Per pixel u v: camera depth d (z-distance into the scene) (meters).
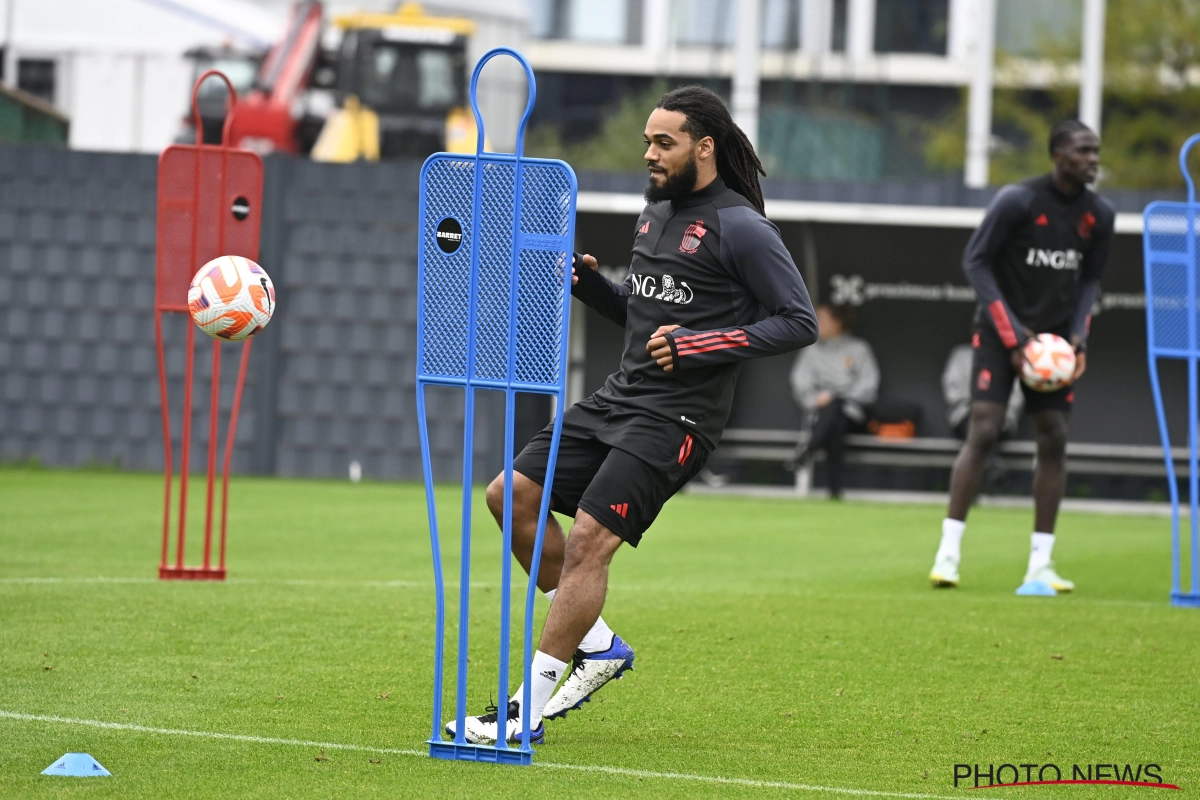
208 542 27.64
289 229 56.47
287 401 56.66
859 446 57.22
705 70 136.25
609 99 162.75
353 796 13.15
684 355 15.01
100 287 56.41
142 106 89.44
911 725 16.88
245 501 45.75
